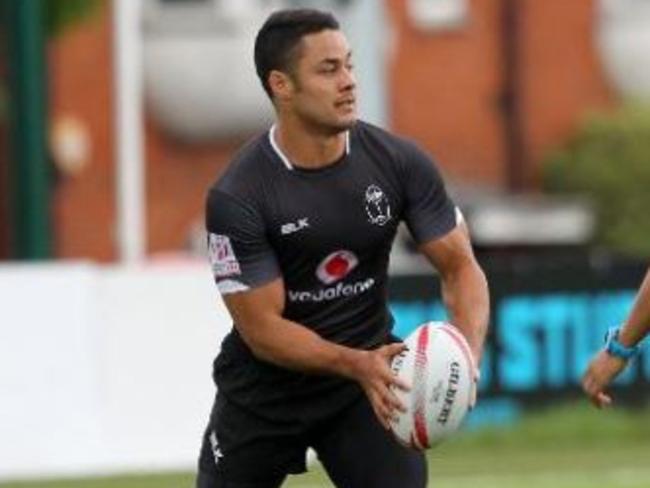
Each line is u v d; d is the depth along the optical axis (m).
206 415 46.31
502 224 83.25
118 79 69.00
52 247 89.19
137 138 73.06
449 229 22.05
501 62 97.75
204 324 46.31
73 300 45.53
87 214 92.38
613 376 21.94
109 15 90.50
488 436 49.66
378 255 22.09
